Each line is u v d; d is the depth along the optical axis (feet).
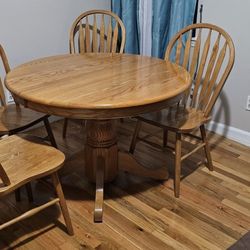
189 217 5.93
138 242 5.39
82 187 6.77
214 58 6.55
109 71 6.07
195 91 6.96
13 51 8.33
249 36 7.55
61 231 5.62
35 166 4.86
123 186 6.78
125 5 9.25
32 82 5.48
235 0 7.53
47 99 4.77
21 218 4.95
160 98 4.89
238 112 8.30
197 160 7.66
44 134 8.92
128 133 8.93
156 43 9.03
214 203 6.29
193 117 6.49
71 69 6.19
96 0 9.58
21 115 6.61
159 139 8.58
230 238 5.47
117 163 6.72
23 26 8.29
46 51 8.98
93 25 8.84
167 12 8.72
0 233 5.58
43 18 8.60
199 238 5.47
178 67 6.33
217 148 8.18
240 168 7.38
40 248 5.28
